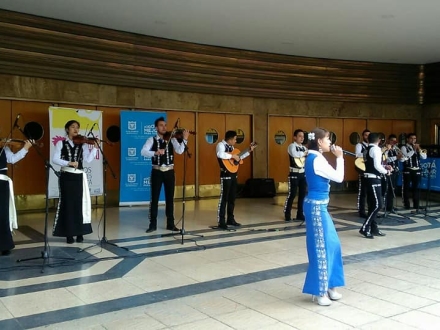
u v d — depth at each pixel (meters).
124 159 9.49
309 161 3.82
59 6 7.97
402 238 6.63
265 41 10.48
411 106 13.46
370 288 4.28
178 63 10.48
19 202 8.86
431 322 3.44
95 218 8.24
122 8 8.08
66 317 3.57
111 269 4.94
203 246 6.05
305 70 12.18
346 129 13.02
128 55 9.77
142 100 10.14
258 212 9.15
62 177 6.02
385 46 11.00
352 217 8.51
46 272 4.81
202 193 11.21
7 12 8.22
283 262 5.25
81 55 9.16
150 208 7.12
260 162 11.91
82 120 8.81
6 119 8.63
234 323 3.44
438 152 11.05
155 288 4.30
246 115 11.77
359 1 7.71
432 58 12.43
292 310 3.71
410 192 11.91
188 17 8.61
